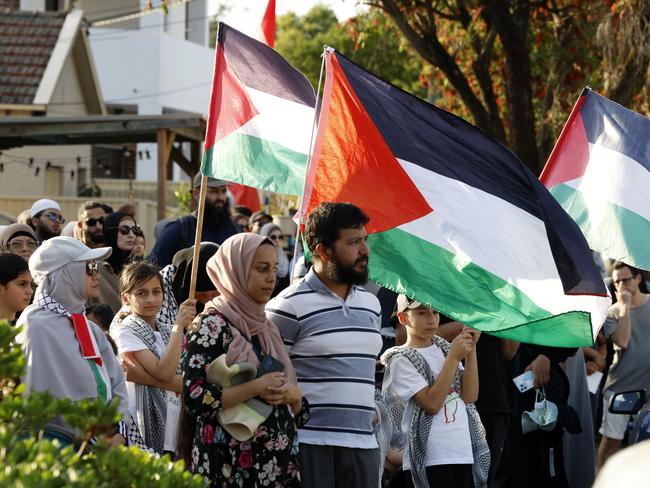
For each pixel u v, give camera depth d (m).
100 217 13.44
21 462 4.86
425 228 9.49
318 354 8.32
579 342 9.52
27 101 34.41
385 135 9.62
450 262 9.44
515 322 9.38
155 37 49.03
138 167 46.19
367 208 9.52
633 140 12.19
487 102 27.44
